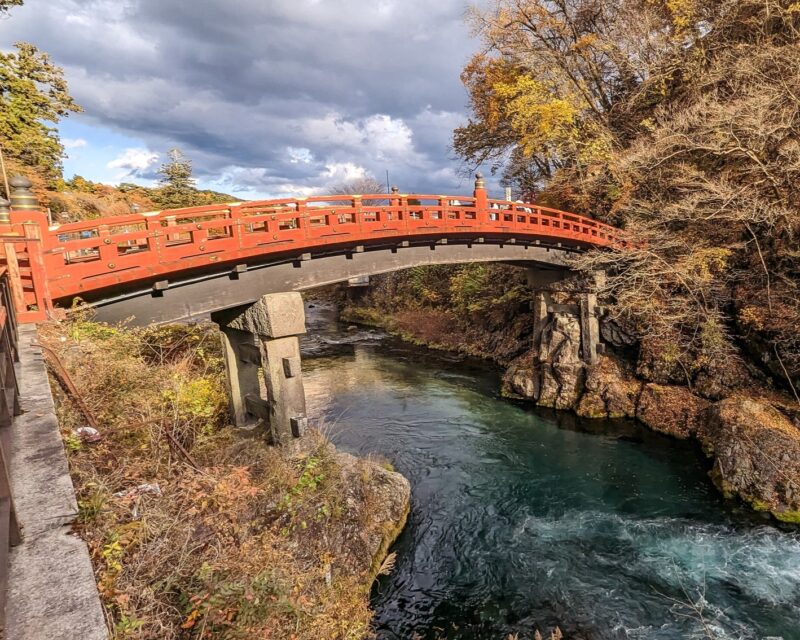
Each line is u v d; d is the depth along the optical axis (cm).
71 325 686
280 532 720
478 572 953
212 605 386
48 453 287
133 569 394
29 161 2223
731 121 1451
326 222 1099
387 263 1336
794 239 1398
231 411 1122
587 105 2414
